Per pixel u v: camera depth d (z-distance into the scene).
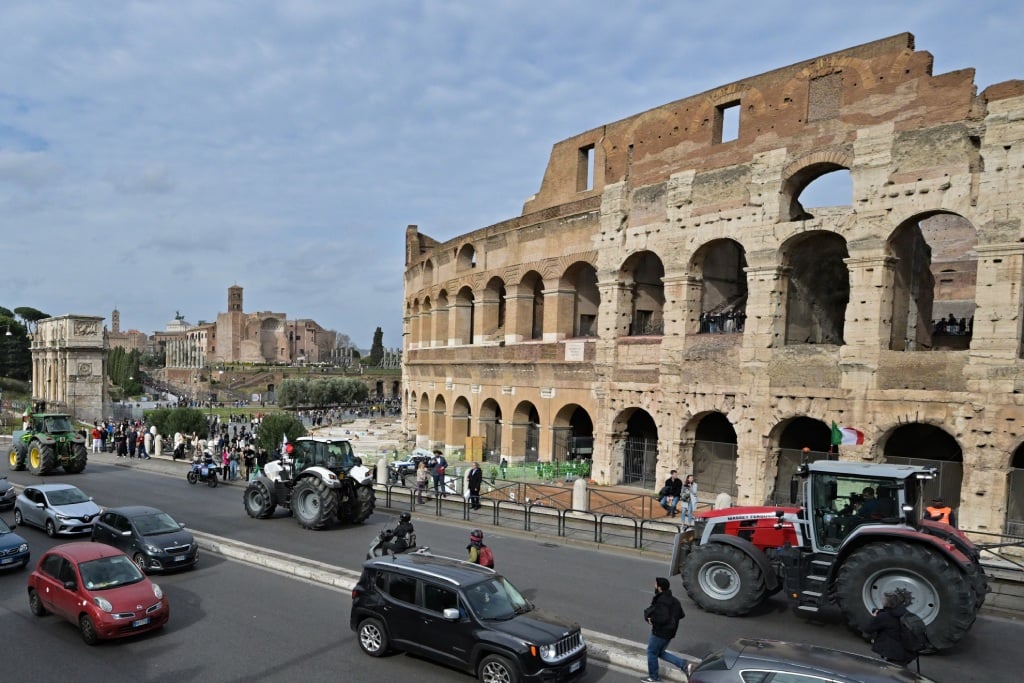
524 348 43.03
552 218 41.53
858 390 27.81
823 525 17.17
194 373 169.12
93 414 80.44
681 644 15.97
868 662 11.07
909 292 29.59
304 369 176.25
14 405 88.88
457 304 51.50
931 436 33.03
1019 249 24.34
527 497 33.50
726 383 32.03
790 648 11.64
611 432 37.06
